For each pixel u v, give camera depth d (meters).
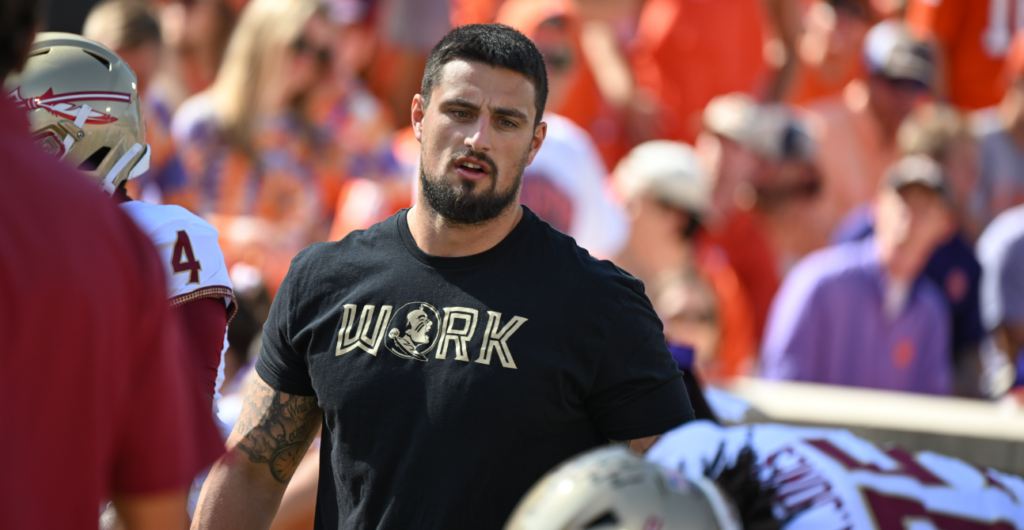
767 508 4.83
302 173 16.52
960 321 16.97
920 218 15.80
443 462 6.48
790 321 16.14
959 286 16.77
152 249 4.48
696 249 16.42
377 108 18.22
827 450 5.17
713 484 4.29
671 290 15.14
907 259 15.91
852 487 4.88
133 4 16.27
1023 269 16.84
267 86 16.33
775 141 19.20
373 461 6.63
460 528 6.46
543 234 6.89
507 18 18.62
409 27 20.39
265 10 16.41
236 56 16.55
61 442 4.00
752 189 19.20
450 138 6.57
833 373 15.99
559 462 6.62
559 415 6.54
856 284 15.95
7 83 6.77
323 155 16.73
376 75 20.61
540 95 6.77
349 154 17.11
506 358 6.49
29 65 6.91
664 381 6.70
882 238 16.08
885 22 24.55
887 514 4.83
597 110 19.97
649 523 3.91
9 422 3.82
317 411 7.43
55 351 3.93
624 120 20.36
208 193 16.14
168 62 18.84
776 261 19.39
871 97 21.08
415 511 6.51
